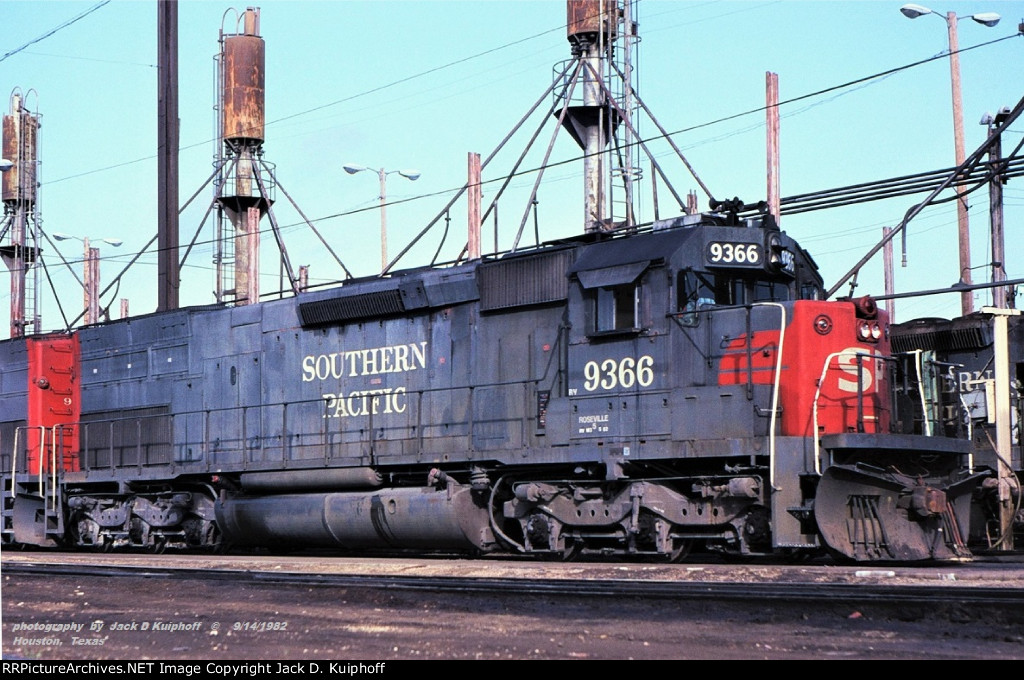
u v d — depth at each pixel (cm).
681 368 1352
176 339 2003
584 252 1463
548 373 1478
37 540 2142
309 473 1723
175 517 1903
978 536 1819
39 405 2139
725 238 1372
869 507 1266
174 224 2456
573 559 1446
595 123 2522
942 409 1559
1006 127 2044
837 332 1308
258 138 3033
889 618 835
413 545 1603
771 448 1251
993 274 2284
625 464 1384
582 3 2544
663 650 750
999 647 737
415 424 1623
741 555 1356
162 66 2469
